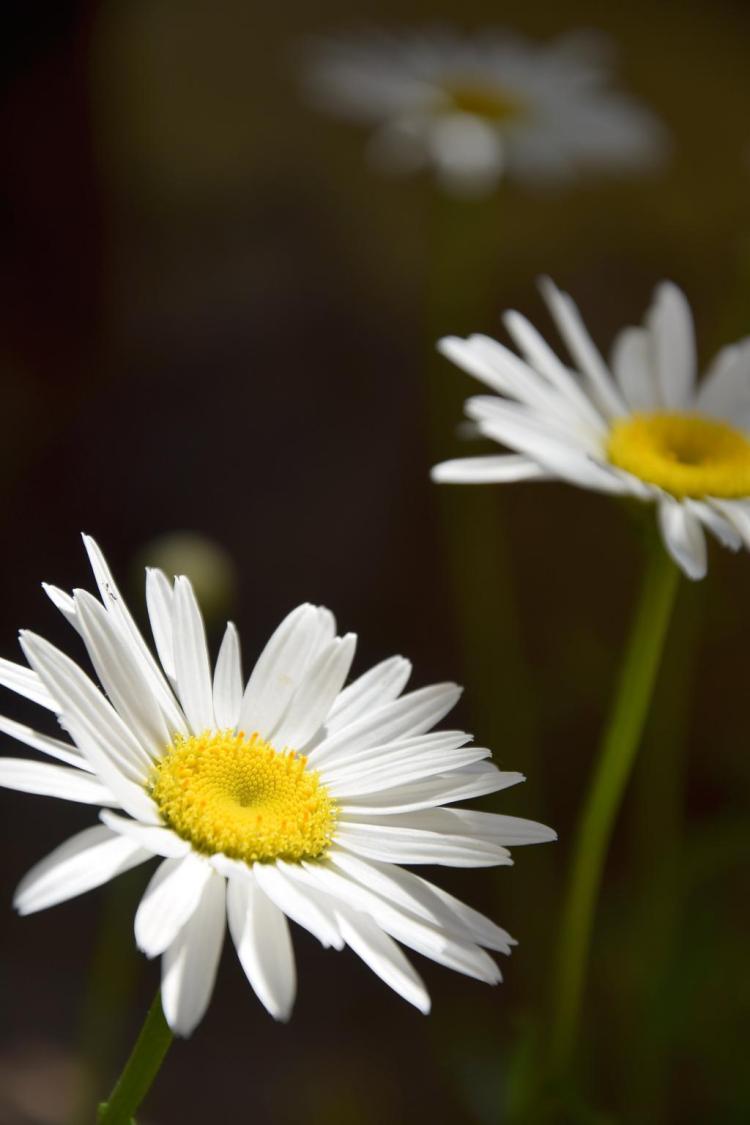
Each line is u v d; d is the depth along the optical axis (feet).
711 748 2.69
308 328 3.45
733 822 2.24
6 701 2.90
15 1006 2.31
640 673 1.83
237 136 3.68
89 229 3.25
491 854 1.63
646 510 1.83
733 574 2.69
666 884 2.11
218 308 3.49
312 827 1.63
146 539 3.31
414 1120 2.31
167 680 1.68
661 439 1.87
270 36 3.86
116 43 3.42
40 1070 2.22
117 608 1.65
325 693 1.68
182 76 3.74
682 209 3.32
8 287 3.21
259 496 3.32
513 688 2.55
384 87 2.53
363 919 1.62
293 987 1.58
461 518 2.60
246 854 1.62
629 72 3.65
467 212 2.55
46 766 1.60
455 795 1.65
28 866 2.68
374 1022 2.50
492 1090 2.15
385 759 1.66
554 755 2.79
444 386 2.55
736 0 3.89
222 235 3.55
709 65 3.72
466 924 1.62
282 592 3.24
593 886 1.86
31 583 3.24
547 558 2.96
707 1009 2.15
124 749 1.63
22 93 3.08
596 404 1.90
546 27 3.82
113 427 3.39
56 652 1.62
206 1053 2.37
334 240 3.55
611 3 3.88
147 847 1.59
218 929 1.59
